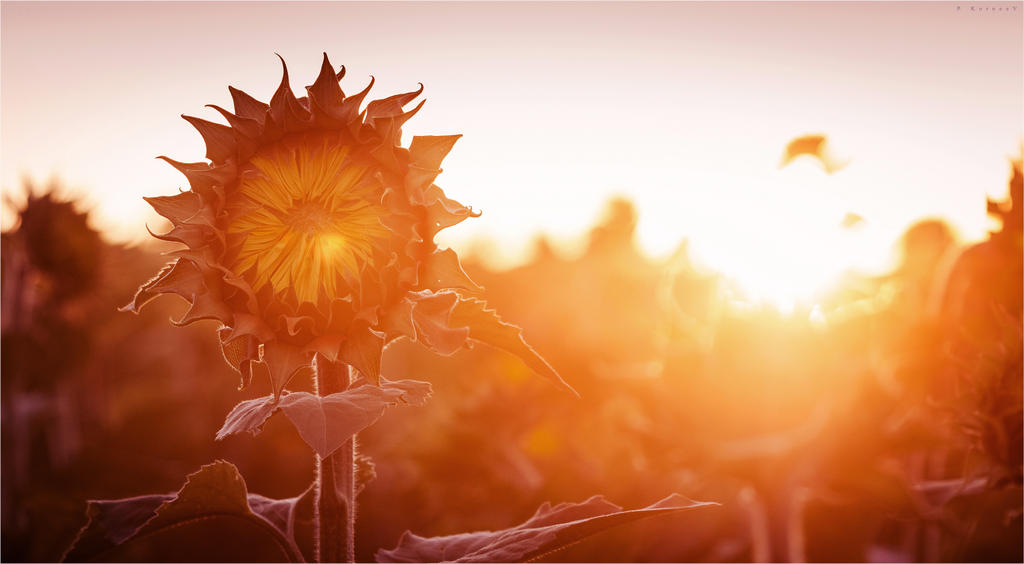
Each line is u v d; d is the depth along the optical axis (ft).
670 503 5.79
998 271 9.63
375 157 5.01
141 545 19.93
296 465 25.23
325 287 4.93
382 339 4.89
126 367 34.65
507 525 17.98
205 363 32.32
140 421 29.14
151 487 23.35
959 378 8.98
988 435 8.64
